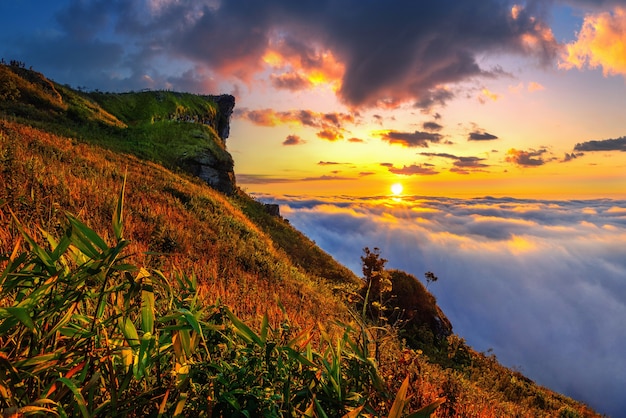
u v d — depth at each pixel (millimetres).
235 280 8148
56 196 7840
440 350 13523
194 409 1230
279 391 1295
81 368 1087
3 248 2723
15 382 1001
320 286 15039
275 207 35812
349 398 1322
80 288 1209
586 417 13094
